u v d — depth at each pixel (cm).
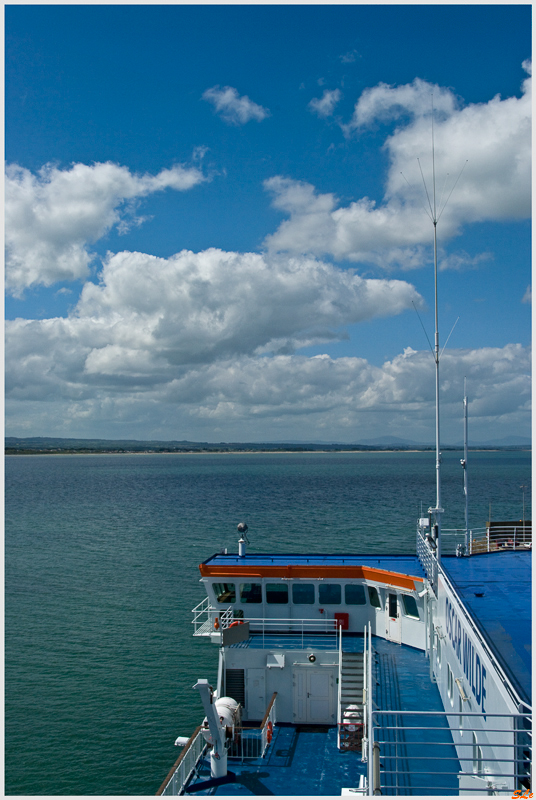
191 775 2755
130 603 6938
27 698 4556
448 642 2384
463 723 2023
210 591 3775
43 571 8688
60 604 6938
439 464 3186
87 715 4291
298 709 3331
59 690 4681
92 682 4819
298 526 12125
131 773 3625
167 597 7169
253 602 3728
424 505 15925
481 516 13475
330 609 3659
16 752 3825
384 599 3569
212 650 5475
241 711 3359
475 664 1780
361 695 3134
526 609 2220
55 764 3706
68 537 11738
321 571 3628
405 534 10956
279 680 3353
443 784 2036
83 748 3878
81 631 5997
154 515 14962
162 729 4109
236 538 11100
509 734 1343
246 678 3378
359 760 2889
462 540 5897
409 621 3444
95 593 7394
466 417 3775
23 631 6012
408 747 2273
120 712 4338
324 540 10400
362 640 3547
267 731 3133
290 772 2778
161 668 5091
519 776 1270
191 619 6338
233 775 2745
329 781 2694
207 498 19275
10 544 11044
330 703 3297
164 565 8969
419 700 2689
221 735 2700
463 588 2600
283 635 3650
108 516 14950
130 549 10331
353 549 9531
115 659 5278
